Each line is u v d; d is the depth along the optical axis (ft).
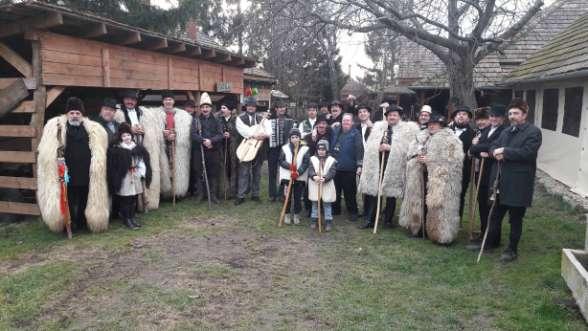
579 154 27.81
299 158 20.81
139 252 16.84
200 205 24.41
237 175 26.37
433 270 15.53
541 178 33.04
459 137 19.89
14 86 18.54
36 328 11.36
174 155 24.04
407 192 19.26
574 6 52.31
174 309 12.41
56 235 18.54
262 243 18.31
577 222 21.42
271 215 22.61
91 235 18.67
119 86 22.65
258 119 26.03
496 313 12.43
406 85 58.70
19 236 18.51
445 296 13.44
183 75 28.30
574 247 17.84
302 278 14.74
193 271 15.08
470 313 12.42
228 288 13.80
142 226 20.16
